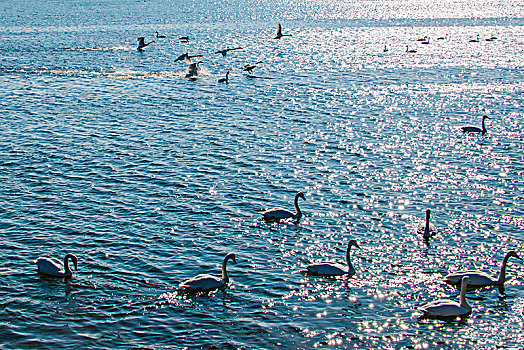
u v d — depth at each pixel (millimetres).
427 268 39531
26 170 58906
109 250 42062
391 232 44781
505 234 44188
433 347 31688
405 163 60344
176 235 44438
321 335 32719
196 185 54781
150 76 110375
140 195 52406
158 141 68688
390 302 35750
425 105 85250
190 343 32062
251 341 32219
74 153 64250
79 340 32312
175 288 37188
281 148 65812
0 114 81500
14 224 46281
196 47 154875
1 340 32188
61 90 97438
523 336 32500
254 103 87875
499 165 59250
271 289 37094
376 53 140500
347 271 38844
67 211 48875
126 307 35219
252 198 51625
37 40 169625
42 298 36062
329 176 56938
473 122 75688
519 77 104625
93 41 166250
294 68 119562
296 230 45281
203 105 86812
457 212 48188
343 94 93562
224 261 37562
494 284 37281
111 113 82250
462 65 119812
